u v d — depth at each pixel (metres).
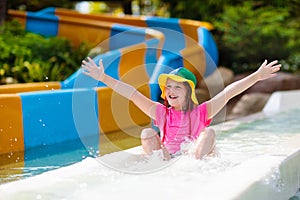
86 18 12.67
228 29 12.90
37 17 12.08
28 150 5.61
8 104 5.55
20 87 7.05
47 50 10.26
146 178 3.56
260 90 11.09
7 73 9.23
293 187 4.04
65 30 11.70
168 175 3.61
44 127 5.91
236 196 2.98
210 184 3.29
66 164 4.85
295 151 4.23
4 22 11.62
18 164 4.86
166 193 3.17
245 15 12.93
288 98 9.34
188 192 3.15
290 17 13.58
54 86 7.37
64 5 15.47
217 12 13.93
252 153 4.55
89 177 3.65
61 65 10.09
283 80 11.31
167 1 14.80
